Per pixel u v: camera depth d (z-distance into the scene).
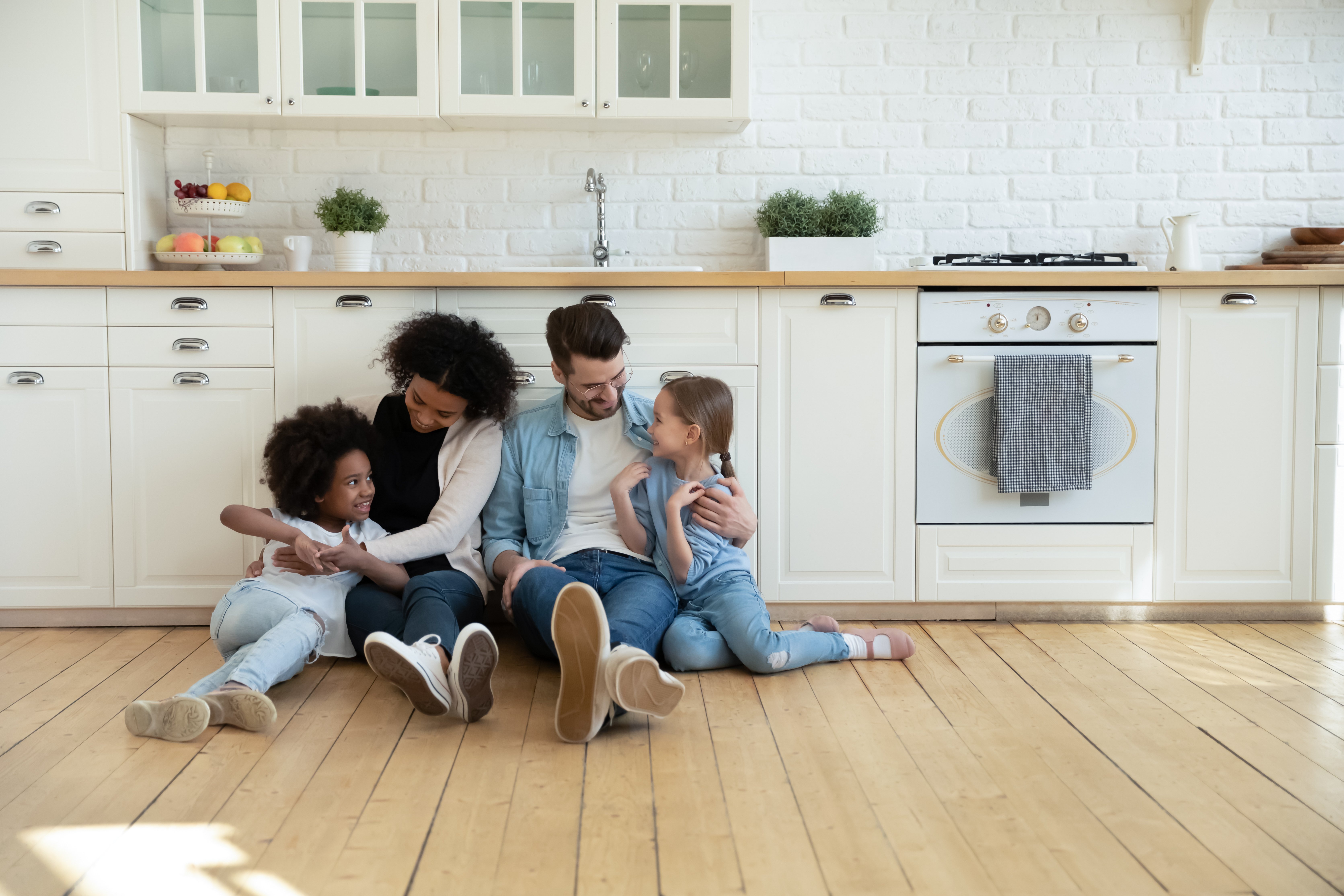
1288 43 3.03
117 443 2.39
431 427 2.22
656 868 1.28
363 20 2.73
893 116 3.04
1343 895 1.22
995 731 1.76
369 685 2.02
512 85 2.77
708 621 2.13
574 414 2.25
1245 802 1.48
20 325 2.37
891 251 3.08
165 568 2.41
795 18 3.02
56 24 2.67
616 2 2.76
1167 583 2.51
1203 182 3.06
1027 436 2.42
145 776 1.57
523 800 1.48
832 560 2.48
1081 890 1.23
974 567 2.49
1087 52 3.03
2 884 1.25
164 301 2.38
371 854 1.32
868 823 1.41
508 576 2.07
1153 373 2.46
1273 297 2.45
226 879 1.26
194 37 2.71
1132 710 1.87
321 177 2.98
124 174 2.71
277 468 2.09
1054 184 3.06
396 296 2.39
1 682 2.04
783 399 2.45
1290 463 2.49
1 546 2.39
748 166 3.04
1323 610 2.55
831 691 1.98
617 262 3.04
